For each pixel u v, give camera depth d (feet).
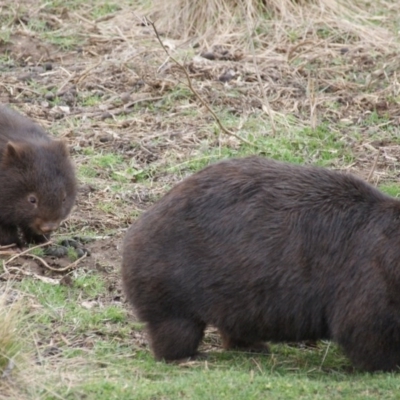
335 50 66.28
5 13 70.85
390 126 58.23
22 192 46.57
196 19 69.46
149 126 57.77
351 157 54.75
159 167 53.47
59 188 46.78
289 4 70.33
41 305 40.63
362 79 63.05
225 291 35.65
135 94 61.11
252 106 59.77
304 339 36.35
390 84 62.13
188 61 64.03
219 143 55.36
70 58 66.18
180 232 35.91
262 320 35.83
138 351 38.09
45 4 72.23
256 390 33.42
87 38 68.39
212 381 34.09
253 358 37.81
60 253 45.65
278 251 35.32
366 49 66.33
